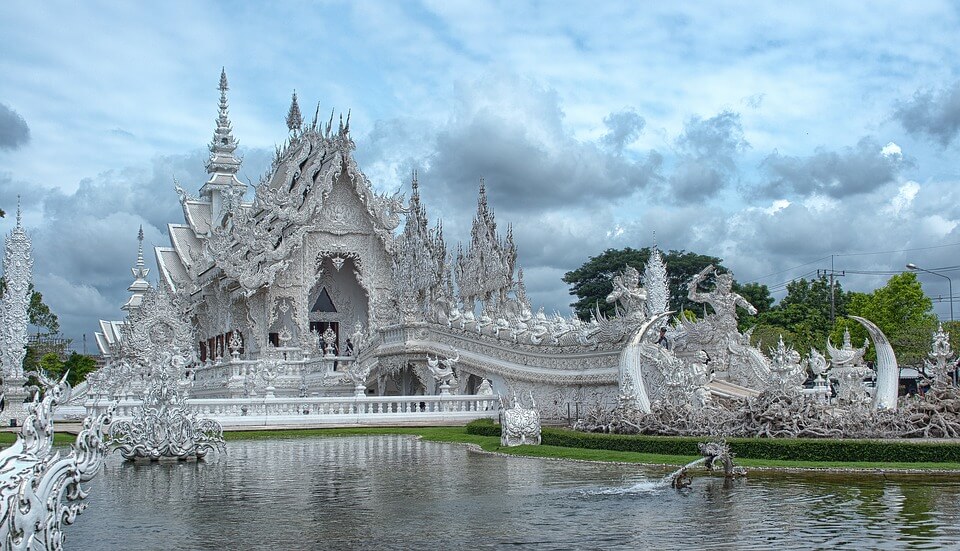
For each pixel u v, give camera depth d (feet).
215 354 226.38
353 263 208.85
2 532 30.60
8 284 153.28
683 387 95.25
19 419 145.48
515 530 45.09
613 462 74.95
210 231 248.93
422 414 129.59
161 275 273.33
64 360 327.06
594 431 92.79
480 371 141.79
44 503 32.09
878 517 46.50
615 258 285.43
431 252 178.29
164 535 44.88
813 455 70.18
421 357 155.43
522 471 70.33
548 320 144.36
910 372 208.03
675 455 76.64
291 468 75.05
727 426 81.20
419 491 59.52
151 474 71.51
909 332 189.26
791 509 49.37
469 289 180.55
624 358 104.06
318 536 44.27
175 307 212.64
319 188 192.34
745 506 50.75
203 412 125.39
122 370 164.45
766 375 108.47
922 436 75.82
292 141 214.69
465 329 147.64
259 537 44.19
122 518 49.90
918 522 45.03
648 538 42.52
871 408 86.79
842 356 103.60
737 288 274.98
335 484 63.77
